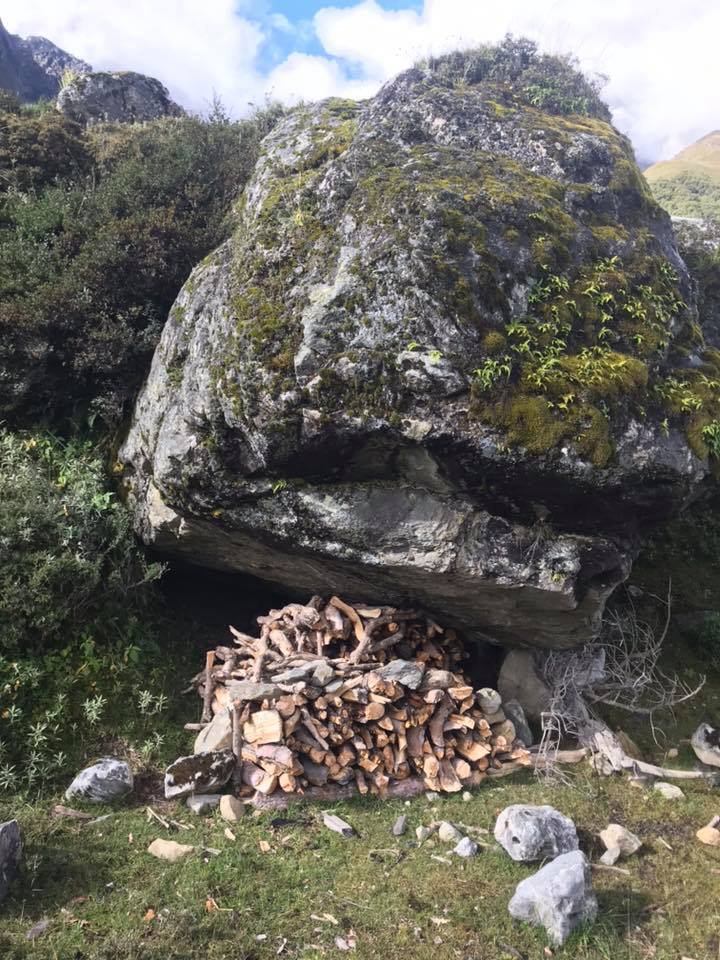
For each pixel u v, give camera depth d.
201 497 5.45
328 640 5.82
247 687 5.23
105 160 8.99
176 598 6.93
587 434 4.79
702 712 6.77
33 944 3.59
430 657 6.15
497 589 5.30
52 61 30.17
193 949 3.67
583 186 6.21
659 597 8.10
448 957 3.78
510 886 4.33
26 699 5.19
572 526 5.27
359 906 4.11
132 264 7.20
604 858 4.69
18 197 8.18
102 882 4.11
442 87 7.00
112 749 5.27
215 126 9.09
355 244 5.36
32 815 4.56
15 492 5.88
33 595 5.36
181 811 4.83
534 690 6.32
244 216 6.78
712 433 5.23
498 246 5.33
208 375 5.38
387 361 4.80
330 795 5.07
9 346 6.70
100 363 6.82
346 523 5.16
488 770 5.57
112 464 6.71
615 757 5.75
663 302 5.89
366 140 6.18
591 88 8.23
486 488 5.01
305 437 4.92
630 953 3.91
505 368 4.80
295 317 5.20
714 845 4.99
